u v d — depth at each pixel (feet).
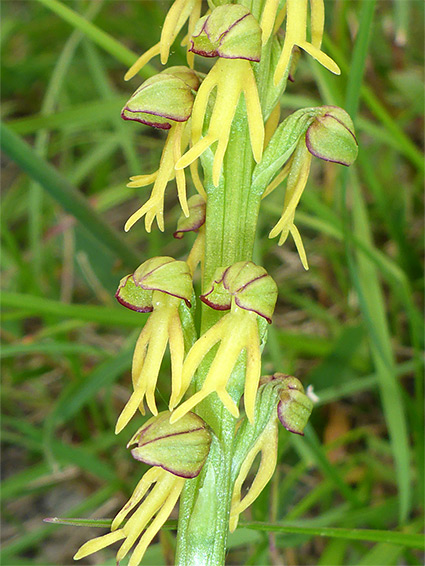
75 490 0.50
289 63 0.23
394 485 0.46
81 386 0.40
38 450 0.46
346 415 0.50
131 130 0.58
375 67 0.60
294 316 0.54
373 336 0.37
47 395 0.53
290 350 0.48
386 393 0.38
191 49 0.22
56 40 0.69
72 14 0.37
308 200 0.40
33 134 0.70
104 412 0.52
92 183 0.64
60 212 0.60
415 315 0.40
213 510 0.23
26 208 0.62
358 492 0.43
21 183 0.62
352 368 0.48
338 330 0.51
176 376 0.22
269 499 0.39
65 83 0.67
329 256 0.54
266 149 0.22
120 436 0.46
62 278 0.60
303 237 0.57
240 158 0.22
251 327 0.22
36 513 0.49
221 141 0.21
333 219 0.40
